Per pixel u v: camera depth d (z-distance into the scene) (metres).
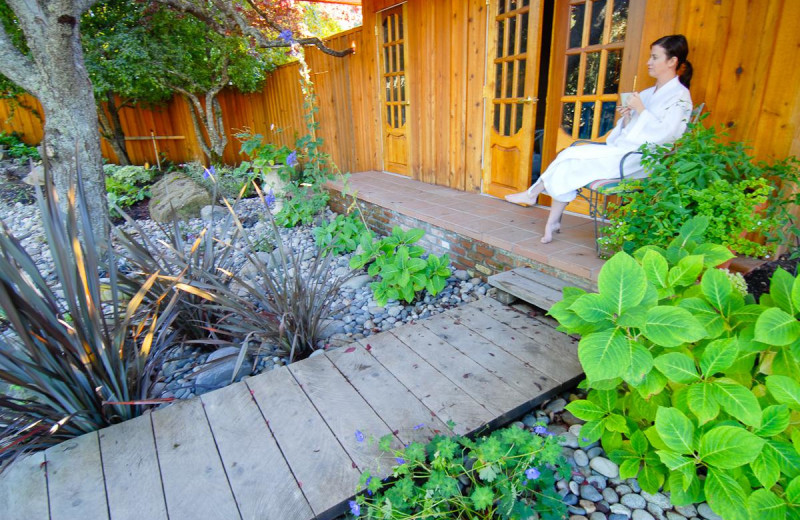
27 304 1.54
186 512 1.41
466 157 4.47
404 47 4.93
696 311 1.47
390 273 2.87
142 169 7.11
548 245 2.80
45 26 3.33
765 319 1.25
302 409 1.83
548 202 3.79
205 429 1.75
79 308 1.89
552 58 3.44
